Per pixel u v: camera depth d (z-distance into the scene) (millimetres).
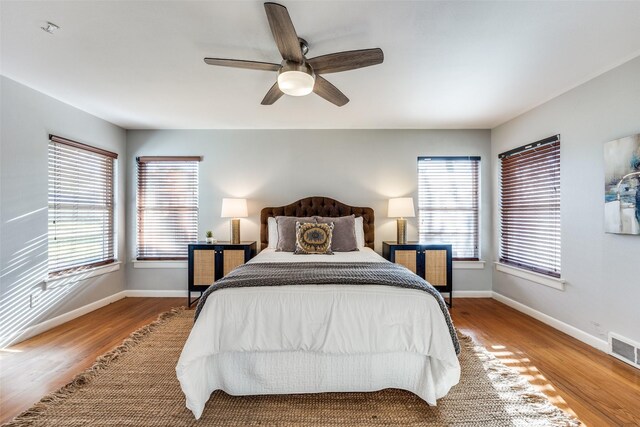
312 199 3932
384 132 3986
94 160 3473
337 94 2209
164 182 4004
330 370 1772
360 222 3727
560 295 2828
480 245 3980
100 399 1753
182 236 4004
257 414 1634
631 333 2182
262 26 1788
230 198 3967
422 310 1742
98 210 3539
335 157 3984
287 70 1776
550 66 2275
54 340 2602
